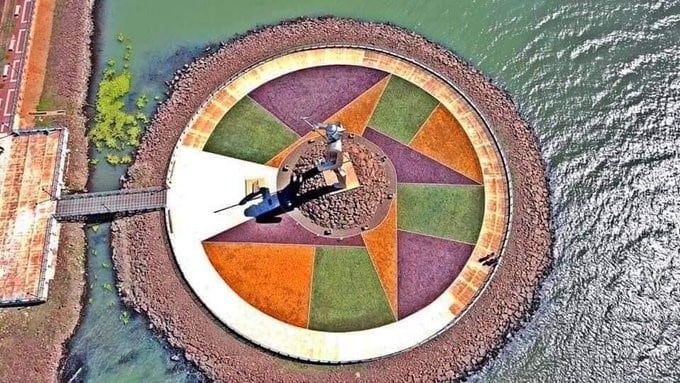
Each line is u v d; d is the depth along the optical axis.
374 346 34.16
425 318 34.81
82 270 37.09
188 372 34.34
